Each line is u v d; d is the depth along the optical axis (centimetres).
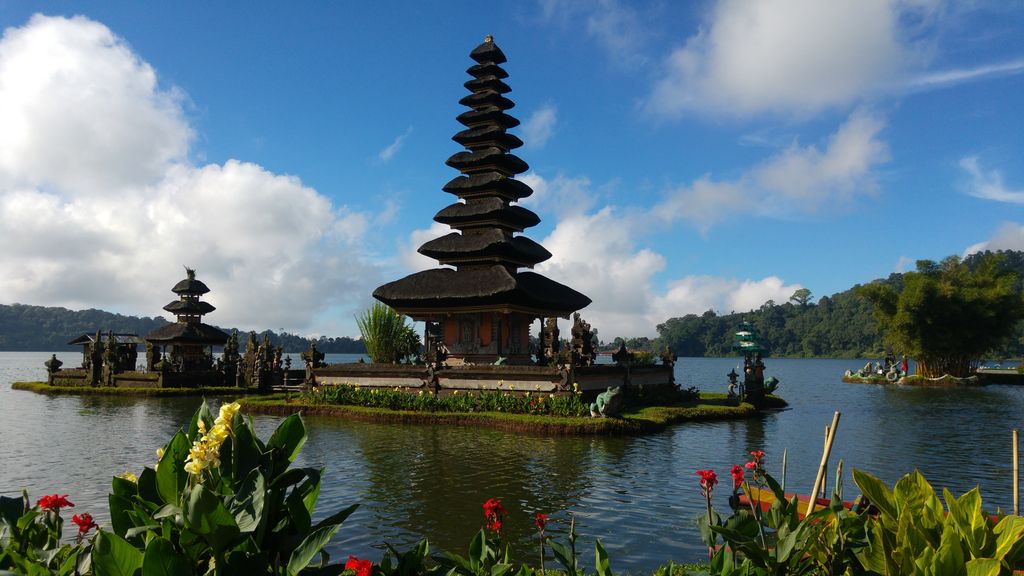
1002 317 6744
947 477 1780
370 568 495
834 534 588
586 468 1750
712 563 622
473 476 1631
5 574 404
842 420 3170
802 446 2266
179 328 5150
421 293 3669
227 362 5122
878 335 16138
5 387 5362
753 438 2419
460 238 3912
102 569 420
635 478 1625
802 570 582
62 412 3284
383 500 1380
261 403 3164
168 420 2930
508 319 3750
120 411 3338
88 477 1658
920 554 520
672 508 1326
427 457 1900
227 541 432
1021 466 1933
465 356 3750
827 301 18575
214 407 3447
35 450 2084
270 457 491
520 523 1207
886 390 5747
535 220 4169
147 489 517
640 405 3281
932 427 2912
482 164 4006
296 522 495
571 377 2855
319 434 2375
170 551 420
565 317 4234
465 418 2641
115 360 4800
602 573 611
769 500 1134
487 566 625
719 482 1587
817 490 696
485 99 4072
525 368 2975
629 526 1195
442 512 1282
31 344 16738
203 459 464
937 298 6788
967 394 5194
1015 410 3778
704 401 3759
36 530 570
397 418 2728
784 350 17975
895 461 2019
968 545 532
